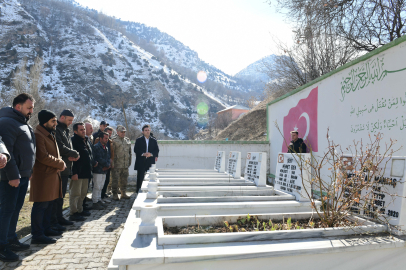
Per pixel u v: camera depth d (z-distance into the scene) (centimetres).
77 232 472
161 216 301
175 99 13250
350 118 589
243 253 203
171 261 194
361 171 296
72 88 10450
